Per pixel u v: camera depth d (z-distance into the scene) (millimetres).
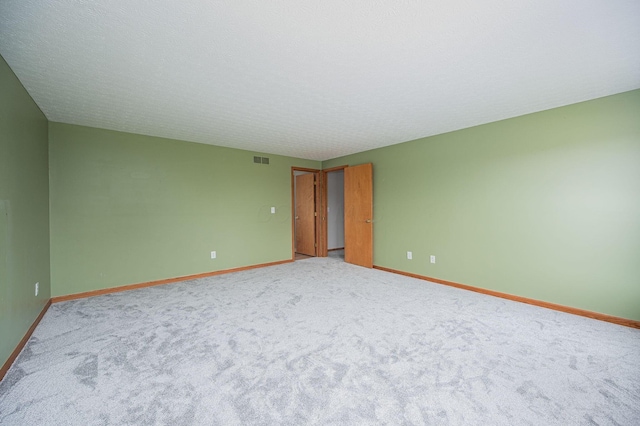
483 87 2586
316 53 1999
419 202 4484
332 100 2873
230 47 1912
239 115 3305
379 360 2094
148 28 1693
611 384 1807
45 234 3193
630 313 2686
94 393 1732
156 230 4211
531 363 2049
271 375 1913
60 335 2512
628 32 1778
